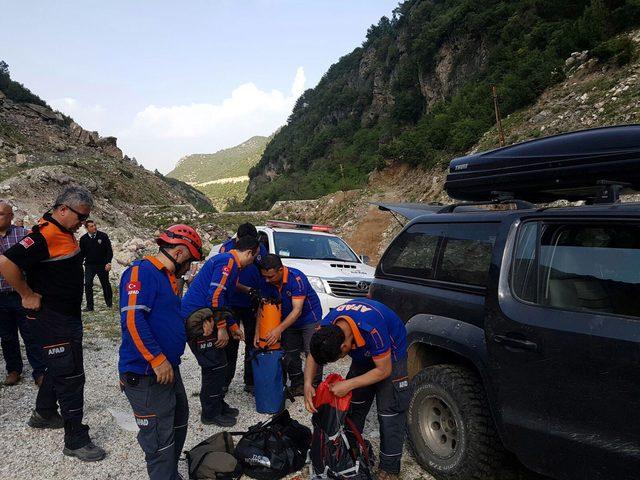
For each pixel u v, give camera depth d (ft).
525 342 9.25
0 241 16.48
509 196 12.89
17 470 11.68
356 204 152.66
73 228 11.91
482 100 152.56
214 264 14.19
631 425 7.72
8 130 225.97
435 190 122.72
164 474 10.02
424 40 233.14
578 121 79.41
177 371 10.59
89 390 17.19
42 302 11.60
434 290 12.17
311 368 10.28
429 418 11.68
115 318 29.19
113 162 256.32
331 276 22.18
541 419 8.97
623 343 7.91
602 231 9.04
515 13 179.11
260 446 11.27
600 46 94.43
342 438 9.69
